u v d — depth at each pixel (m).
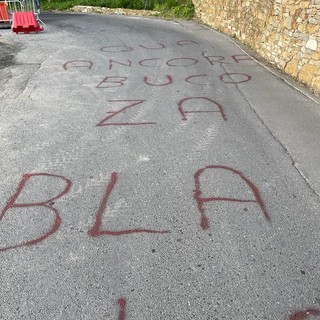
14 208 3.01
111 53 8.09
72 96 5.46
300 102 5.28
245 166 3.62
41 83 6.04
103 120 4.64
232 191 3.23
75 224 2.83
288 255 2.54
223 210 2.99
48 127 4.44
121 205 3.05
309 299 2.21
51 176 3.44
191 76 6.52
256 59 7.65
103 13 15.66
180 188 3.27
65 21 13.06
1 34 10.12
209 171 3.53
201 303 2.18
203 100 5.36
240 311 2.13
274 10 7.14
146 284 2.31
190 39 9.78
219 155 3.82
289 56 6.54
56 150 3.90
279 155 3.83
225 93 5.67
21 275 2.38
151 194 3.19
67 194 3.18
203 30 11.18
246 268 2.43
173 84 6.07
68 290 2.27
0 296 2.22
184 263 2.47
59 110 4.95
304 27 5.96
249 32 8.73
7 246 2.62
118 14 15.28
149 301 2.19
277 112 4.93
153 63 7.34
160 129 4.41
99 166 3.61
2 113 4.86
